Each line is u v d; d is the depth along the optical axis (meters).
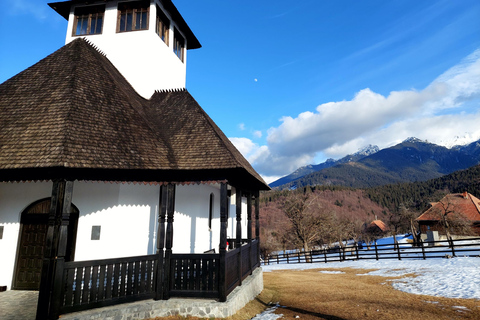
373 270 16.72
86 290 6.66
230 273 8.55
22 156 7.00
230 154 8.68
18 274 8.62
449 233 38.06
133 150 8.29
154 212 9.83
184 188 11.20
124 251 8.92
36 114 8.29
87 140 7.63
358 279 13.97
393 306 8.49
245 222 20.11
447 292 9.59
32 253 8.72
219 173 8.42
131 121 9.41
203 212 12.11
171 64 15.88
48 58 11.34
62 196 6.75
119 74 13.64
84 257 8.55
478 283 10.37
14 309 6.87
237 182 9.92
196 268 7.86
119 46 14.34
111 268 7.13
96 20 14.92
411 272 14.35
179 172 8.45
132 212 9.29
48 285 6.24
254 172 13.10
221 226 8.11
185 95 13.20
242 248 10.33
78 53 11.41
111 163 7.43
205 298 7.74
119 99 10.12
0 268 8.62
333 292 11.17
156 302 7.38
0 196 9.02
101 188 9.05
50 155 6.85
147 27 14.32
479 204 47.09
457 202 45.25
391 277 13.57
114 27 14.53
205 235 12.23
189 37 18.17
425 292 9.90
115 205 9.04
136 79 13.95
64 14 15.65
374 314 7.90
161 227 8.01
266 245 47.28
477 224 42.44
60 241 6.41
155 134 9.63
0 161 6.95
